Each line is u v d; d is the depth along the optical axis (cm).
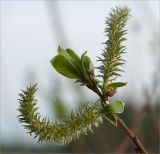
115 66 33
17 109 31
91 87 34
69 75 34
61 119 32
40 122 31
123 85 33
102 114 33
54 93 68
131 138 33
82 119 32
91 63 34
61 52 35
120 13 34
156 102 68
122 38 33
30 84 31
